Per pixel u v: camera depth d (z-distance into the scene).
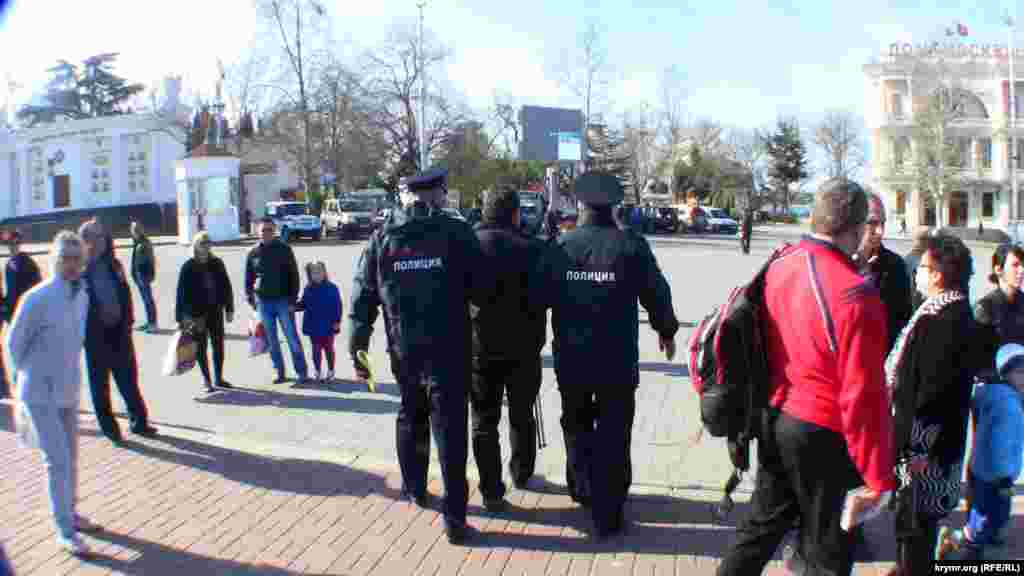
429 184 5.27
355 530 5.27
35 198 59.34
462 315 5.18
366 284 5.42
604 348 5.09
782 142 87.62
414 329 5.12
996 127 65.56
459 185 50.28
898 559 4.35
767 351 3.59
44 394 4.93
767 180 88.38
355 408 8.38
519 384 5.78
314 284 9.55
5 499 5.81
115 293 7.09
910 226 65.44
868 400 3.23
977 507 4.71
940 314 3.96
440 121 49.03
